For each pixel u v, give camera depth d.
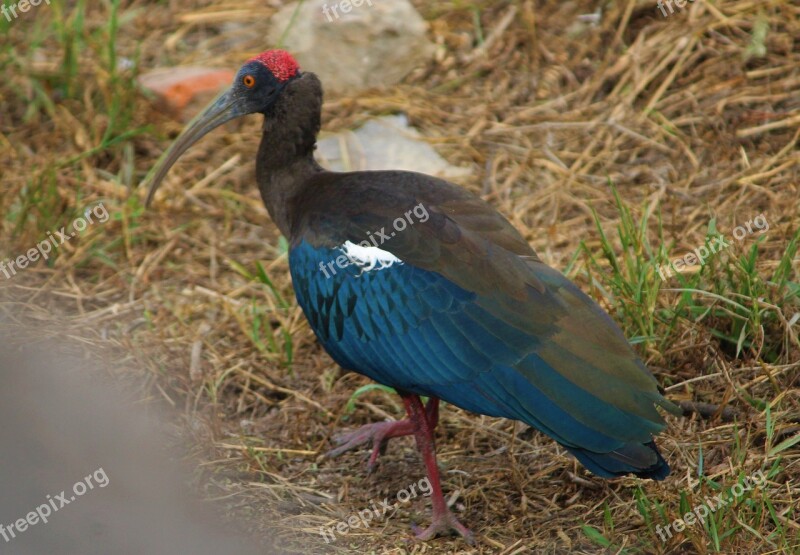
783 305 11.66
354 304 10.00
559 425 9.05
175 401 11.95
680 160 14.83
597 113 15.70
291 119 11.16
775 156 14.47
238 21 17.75
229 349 12.69
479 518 10.30
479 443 11.33
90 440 11.21
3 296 13.33
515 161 15.10
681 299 11.60
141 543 9.98
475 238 9.77
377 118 15.84
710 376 11.23
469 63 16.73
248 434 11.58
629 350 9.32
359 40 16.34
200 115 11.69
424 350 9.64
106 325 12.96
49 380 12.02
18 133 15.75
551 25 17.08
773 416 10.67
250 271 13.84
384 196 10.17
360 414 11.89
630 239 12.52
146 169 15.35
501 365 9.30
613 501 10.23
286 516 10.33
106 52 16.55
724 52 15.98
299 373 12.38
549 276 9.62
